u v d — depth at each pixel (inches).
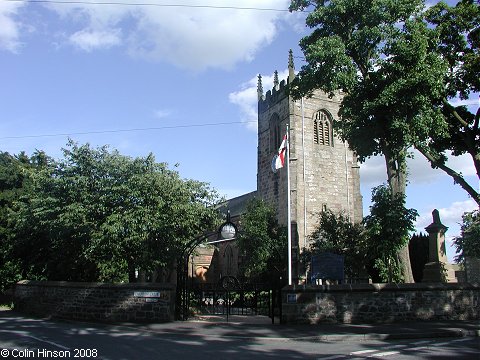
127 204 927.7
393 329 650.8
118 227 861.8
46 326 707.4
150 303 766.5
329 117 2108.8
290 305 726.5
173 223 952.3
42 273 1110.4
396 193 967.0
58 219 889.5
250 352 481.1
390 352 476.1
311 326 694.5
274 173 2111.2
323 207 1991.9
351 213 2044.8
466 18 909.8
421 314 768.9
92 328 690.8
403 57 846.5
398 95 832.9
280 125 2112.5
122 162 989.2
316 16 967.0
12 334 595.8
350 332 624.4
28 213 955.3
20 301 986.7
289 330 653.3
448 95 985.5
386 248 944.3
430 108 864.3
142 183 946.1
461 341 570.9
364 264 1393.9
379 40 908.0
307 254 1711.4
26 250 1074.7
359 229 1499.8
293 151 1982.0
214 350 491.8
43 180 948.6
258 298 932.0
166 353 462.3
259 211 1743.4
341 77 893.2
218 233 773.3
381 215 954.7
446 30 927.0
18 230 1057.5
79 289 816.9
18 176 1283.2
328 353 473.7
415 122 839.7
